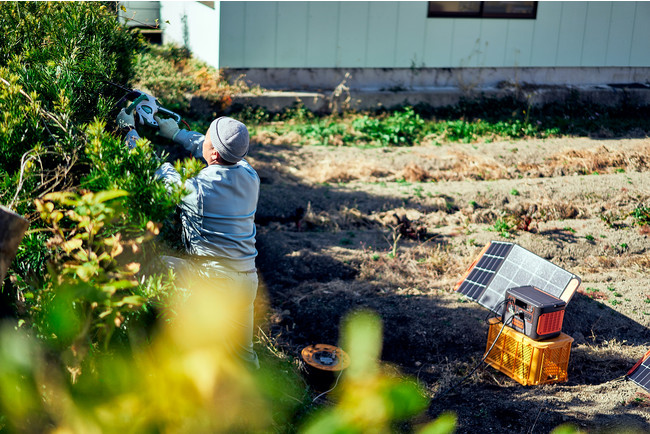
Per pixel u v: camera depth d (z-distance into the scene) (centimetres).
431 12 1424
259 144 1155
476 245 826
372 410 77
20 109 324
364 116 1340
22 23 528
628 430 461
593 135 1352
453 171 1098
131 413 94
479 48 1483
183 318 266
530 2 1483
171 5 1549
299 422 353
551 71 1552
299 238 818
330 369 460
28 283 241
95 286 173
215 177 351
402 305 668
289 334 606
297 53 1367
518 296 550
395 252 787
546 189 1007
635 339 639
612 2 1526
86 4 582
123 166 264
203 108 1240
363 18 1382
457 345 611
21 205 272
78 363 157
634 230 882
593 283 743
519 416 490
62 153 312
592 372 582
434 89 1456
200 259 359
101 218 185
